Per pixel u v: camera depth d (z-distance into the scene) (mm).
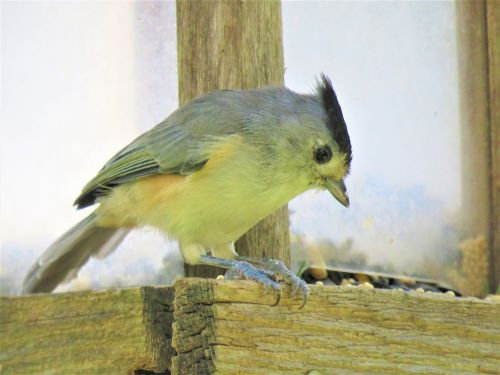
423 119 12781
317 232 11523
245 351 6336
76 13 10977
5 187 10625
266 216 9312
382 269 12023
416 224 12406
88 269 10797
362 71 12438
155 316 6297
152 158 8906
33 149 10766
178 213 8758
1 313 5742
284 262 9727
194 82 9734
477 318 7332
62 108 10898
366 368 6836
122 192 9188
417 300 7121
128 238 10906
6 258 10609
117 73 11078
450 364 7164
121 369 6141
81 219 10875
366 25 12500
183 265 10680
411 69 12797
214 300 6262
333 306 6770
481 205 12914
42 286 9797
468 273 12695
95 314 6082
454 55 13219
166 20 11203
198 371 6199
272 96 9031
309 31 12078
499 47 13242
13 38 10711
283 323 6531
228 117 8844
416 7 12930
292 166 8789
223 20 9609
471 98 13219
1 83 10641
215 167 8633
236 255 9266
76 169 10922
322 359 6664
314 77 11070
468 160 12969
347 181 11977
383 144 12391
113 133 11031
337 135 8875
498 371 7336
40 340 5859
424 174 12609
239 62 9578
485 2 13281
